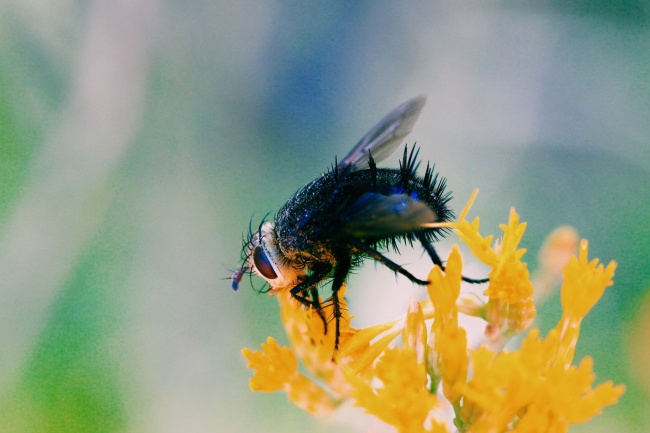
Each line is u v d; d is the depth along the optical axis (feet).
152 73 0.77
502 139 0.84
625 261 0.71
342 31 0.95
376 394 0.52
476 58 0.88
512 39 0.88
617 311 0.67
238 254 0.77
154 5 0.76
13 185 0.71
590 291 0.53
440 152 0.84
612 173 0.80
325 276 0.56
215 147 0.83
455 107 0.86
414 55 0.90
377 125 0.59
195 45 0.81
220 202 0.81
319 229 0.56
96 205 0.71
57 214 0.71
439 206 0.56
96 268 0.71
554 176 0.81
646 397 0.65
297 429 0.68
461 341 0.53
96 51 0.72
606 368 0.66
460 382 0.53
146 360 0.70
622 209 0.77
